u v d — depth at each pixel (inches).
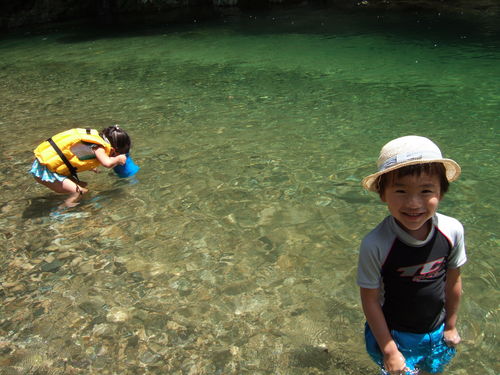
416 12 344.8
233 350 58.8
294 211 91.1
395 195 44.5
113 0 446.3
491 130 127.9
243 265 75.8
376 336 47.9
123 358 58.0
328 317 64.1
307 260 76.5
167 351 58.9
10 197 101.5
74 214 93.4
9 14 411.2
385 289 48.7
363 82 182.5
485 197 92.6
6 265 77.7
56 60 257.9
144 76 210.2
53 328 63.4
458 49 229.8
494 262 73.1
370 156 114.0
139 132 137.4
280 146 122.6
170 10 449.4
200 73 210.2
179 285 71.5
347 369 55.4
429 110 146.9
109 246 82.2
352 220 87.4
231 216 90.3
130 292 70.2
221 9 429.7
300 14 371.9
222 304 67.1
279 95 170.6
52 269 76.4
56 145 98.1
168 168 111.8
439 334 50.9
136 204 96.1
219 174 107.7
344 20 333.4
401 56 222.2
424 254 46.3
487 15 319.0
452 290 50.9
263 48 258.4
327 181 102.3
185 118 148.9
